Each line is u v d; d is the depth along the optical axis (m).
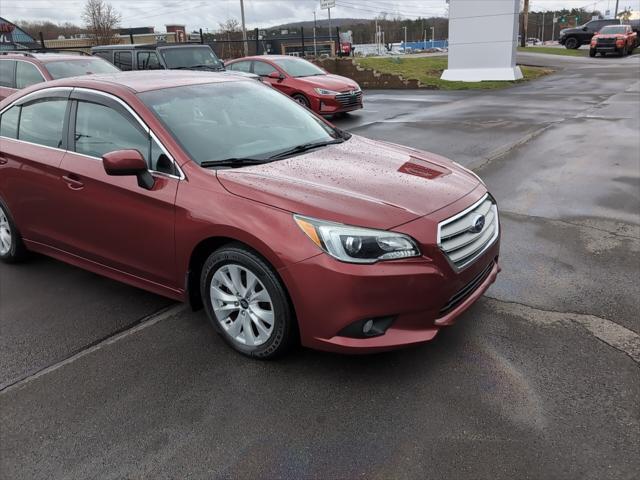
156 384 3.18
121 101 3.84
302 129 4.28
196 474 2.51
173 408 2.97
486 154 8.75
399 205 3.06
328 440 2.68
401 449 2.59
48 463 2.62
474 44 20.69
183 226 3.36
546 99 15.15
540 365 3.18
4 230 4.97
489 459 2.50
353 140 4.37
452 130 11.05
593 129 10.35
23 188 4.47
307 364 3.30
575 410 2.79
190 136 3.66
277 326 3.14
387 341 2.93
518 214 5.86
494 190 6.79
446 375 3.13
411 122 12.38
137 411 2.96
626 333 3.48
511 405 2.86
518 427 2.69
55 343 3.68
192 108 3.93
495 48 20.38
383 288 2.84
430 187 3.34
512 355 3.29
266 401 2.99
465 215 3.19
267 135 4.01
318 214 2.94
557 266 4.52
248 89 4.50
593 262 4.57
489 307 3.88
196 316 3.98
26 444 2.75
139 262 3.78
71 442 2.75
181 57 13.80
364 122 12.78
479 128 11.12
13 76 9.98
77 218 4.07
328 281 2.86
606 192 6.49
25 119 4.58
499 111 13.30
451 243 3.06
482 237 3.35
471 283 3.27
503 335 3.51
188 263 3.44
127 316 4.03
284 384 3.12
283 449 2.63
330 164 3.61
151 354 3.50
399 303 2.88
